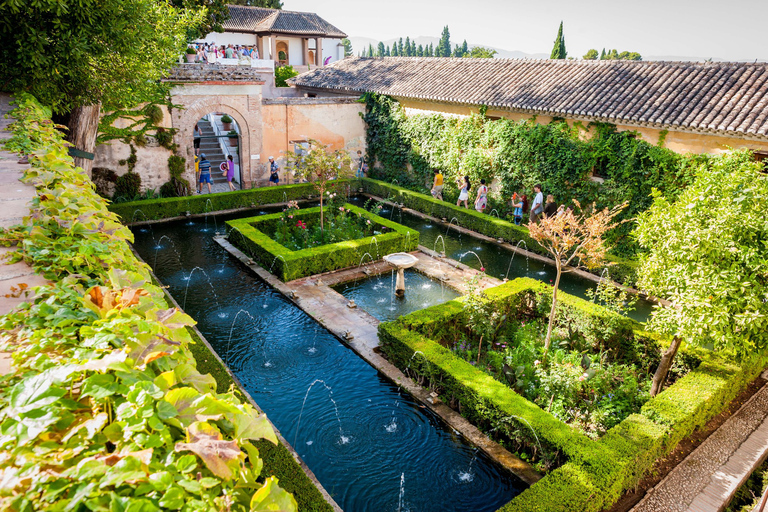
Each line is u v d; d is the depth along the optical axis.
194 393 1.85
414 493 5.55
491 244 14.16
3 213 4.12
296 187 17.77
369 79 20.97
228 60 27.36
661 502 5.42
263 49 35.28
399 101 19.16
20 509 1.36
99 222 3.74
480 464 6.03
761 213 5.91
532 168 15.02
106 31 7.95
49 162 5.26
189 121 16.41
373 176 21.20
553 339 8.27
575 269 12.35
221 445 1.64
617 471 5.27
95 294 2.50
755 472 6.10
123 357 1.86
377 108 19.94
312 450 6.12
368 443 6.28
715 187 6.20
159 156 16.22
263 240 11.88
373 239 12.18
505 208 16.05
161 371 2.11
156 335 2.17
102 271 3.20
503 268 12.39
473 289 8.61
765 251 5.79
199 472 1.58
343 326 9.04
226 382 6.72
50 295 2.67
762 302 5.72
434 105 17.92
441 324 8.45
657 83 12.94
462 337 8.64
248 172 18.11
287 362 7.96
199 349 7.40
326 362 8.02
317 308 9.71
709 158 11.22
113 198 15.76
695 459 6.10
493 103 15.27
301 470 5.24
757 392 7.56
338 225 13.81
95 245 3.37
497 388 6.59
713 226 5.82
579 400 7.02
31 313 2.45
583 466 5.34
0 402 1.75
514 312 9.30
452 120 17.25
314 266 11.23
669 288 6.33
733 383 7.05
